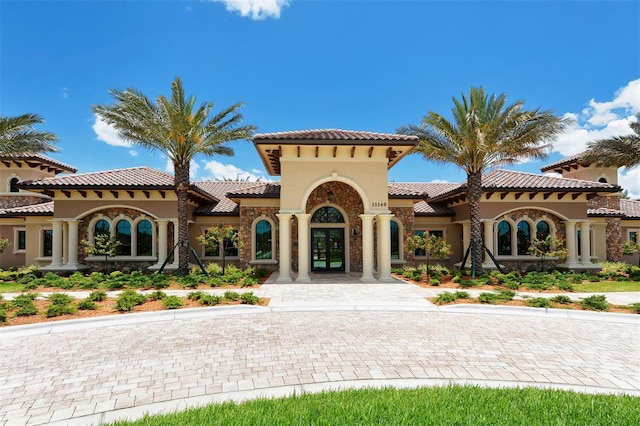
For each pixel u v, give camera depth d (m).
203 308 11.77
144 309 11.71
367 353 7.76
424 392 5.54
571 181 22.64
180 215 19.75
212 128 19.66
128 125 18.45
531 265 22.94
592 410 4.93
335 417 4.66
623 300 13.98
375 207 19.03
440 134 20.09
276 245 23.16
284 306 12.55
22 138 20.73
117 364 7.21
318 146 18.59
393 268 22.78
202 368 6.94
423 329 9.78
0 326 9.77
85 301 12.04
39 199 26.91
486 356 7.62
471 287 16.81
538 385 6.08
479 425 4.51
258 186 24.95
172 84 19.19
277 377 6.46
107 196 21.75
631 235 29.25
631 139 21.70
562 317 11.34
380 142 17.86
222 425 4.48
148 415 4.86
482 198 22.47
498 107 19.52
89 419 5.04
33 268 21.23
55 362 7.36
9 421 5.02
